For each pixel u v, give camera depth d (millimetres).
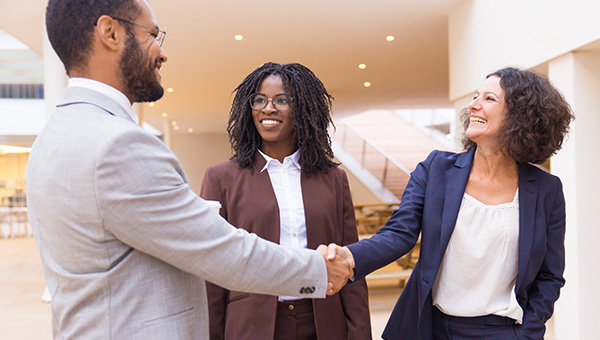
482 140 1390
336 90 10477
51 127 1001
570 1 3396
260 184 1529
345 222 1631
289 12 5602
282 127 1521
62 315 969
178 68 8148
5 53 14000
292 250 1118
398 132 15781
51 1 1007
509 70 1384
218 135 19391
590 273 3391
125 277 957
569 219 3447
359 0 5277
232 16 5691
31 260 7199
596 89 3445
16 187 13430
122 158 915
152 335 957
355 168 13062
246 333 1436
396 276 4398
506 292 1368
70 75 1050
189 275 1065
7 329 3797
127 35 1026
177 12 5566
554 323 3617
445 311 1391
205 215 1005
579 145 3408
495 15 4473
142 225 927
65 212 926
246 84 1555
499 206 1357
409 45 6887
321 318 1458
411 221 1473
